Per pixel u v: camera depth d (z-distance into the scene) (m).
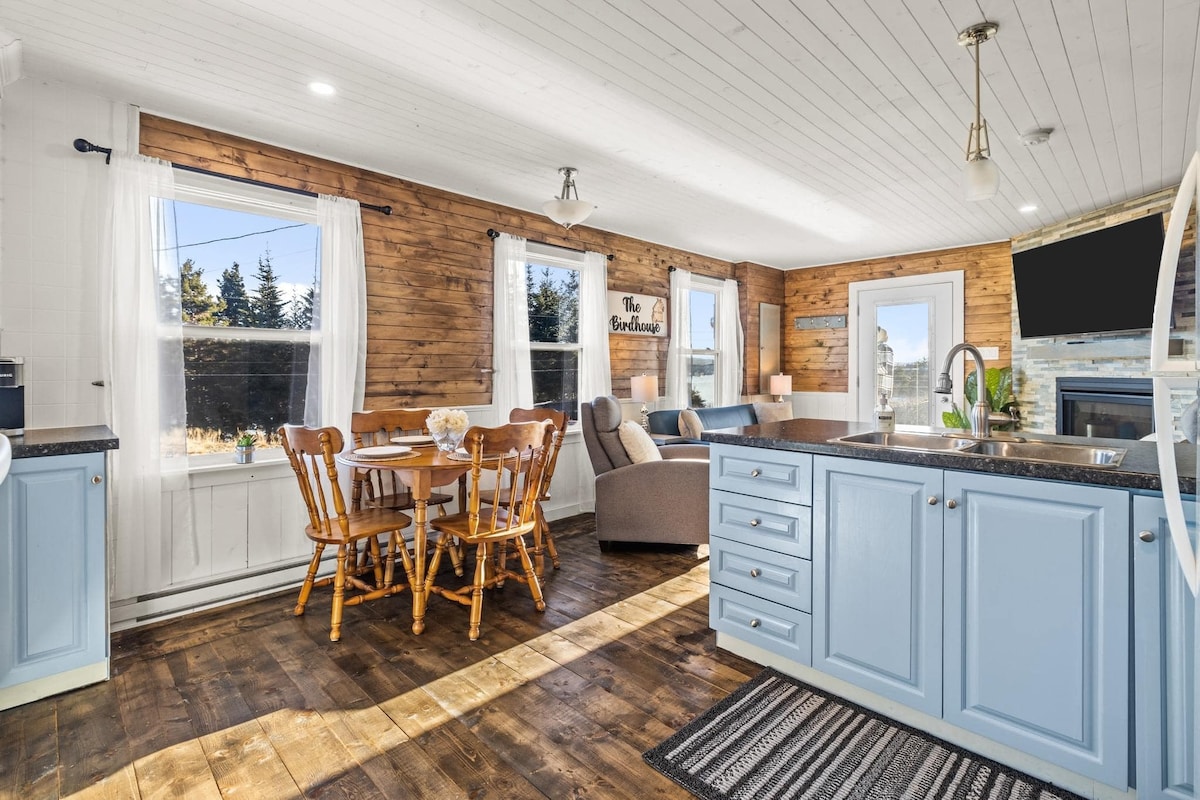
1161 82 2.46
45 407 2.48
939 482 1.78
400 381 3.65
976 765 1.71
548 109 2.73
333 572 3.33
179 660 2.36
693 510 3.68
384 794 1.61
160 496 2.72
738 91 2.54
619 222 4.80
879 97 2.61
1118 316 4.10
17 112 2.42
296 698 2.08
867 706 2.01
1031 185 3.83
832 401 6.66
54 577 2.06
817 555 2.09
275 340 3.19
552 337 4.71
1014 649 1.65
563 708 2.02
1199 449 1.14
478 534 2.57
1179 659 1.39
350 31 2.11
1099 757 1.52
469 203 4.04
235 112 2.76
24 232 2.43
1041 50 2.21
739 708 2.01
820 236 5.31
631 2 1.92
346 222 3.32
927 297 5.96
